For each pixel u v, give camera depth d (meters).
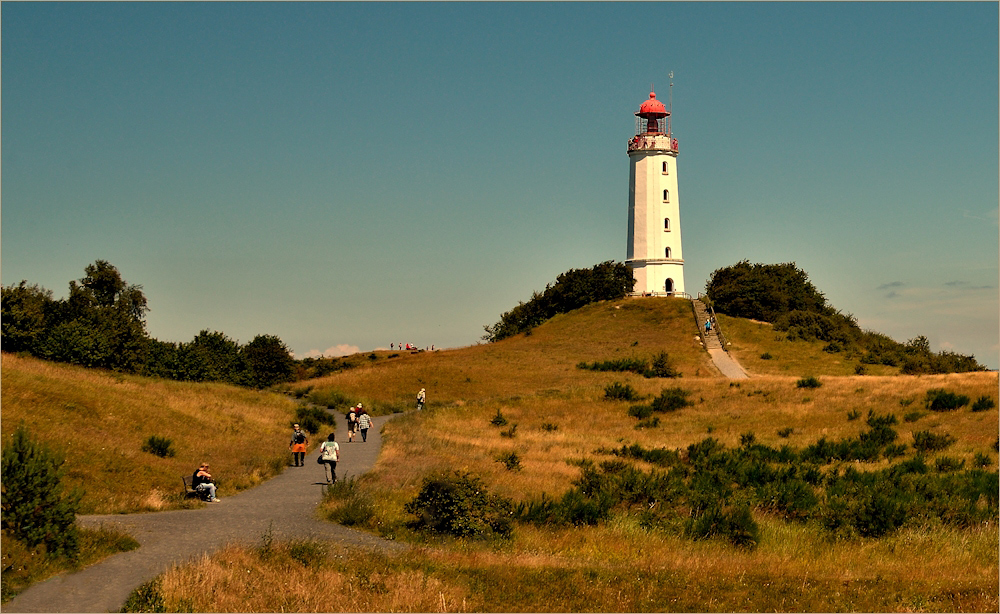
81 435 32.94
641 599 17.22
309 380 82.19
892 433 44.56
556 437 48.59
